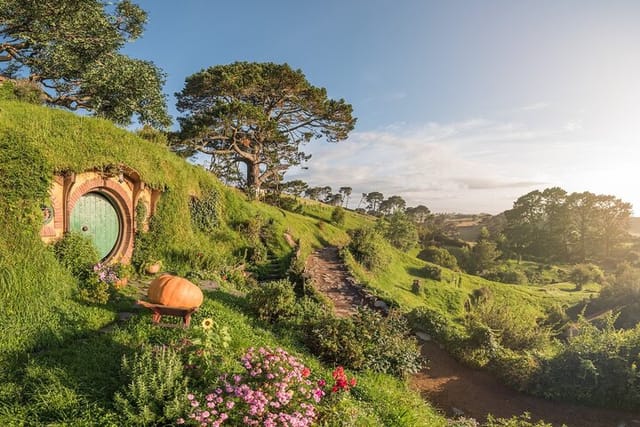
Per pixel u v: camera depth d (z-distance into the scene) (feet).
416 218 412.98
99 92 84.43
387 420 22.67
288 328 34.19
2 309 24.52
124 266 40.57
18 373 19.29
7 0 68.13
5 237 27.20
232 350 23.25
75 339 24.58
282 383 17.83
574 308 123.03
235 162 125.08
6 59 80.43
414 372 32.73
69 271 32.37
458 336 42.60
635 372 29.73
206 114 100.53
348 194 393.29
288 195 173.58
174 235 51.65
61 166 34.68
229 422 15.94
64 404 16.26
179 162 62.54
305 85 109.70
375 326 35.40
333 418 18.63
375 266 97.04
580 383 31.45
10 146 28.50
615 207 266.57
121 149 42.70
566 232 266.57
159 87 93.71
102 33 81.87
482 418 28.68
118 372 18.66
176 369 17.84
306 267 73.56
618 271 178.81
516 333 44.52
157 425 15.61
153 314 28.55
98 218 40.98
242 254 70.03
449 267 160.45
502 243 266.16
